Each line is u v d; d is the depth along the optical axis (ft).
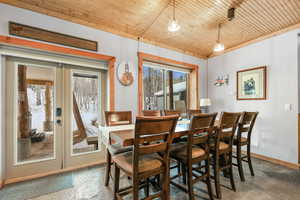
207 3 7.38
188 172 5.15
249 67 11.05
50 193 6.09
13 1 6.77
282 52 9.32
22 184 6.76
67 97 8.57
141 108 10.42
